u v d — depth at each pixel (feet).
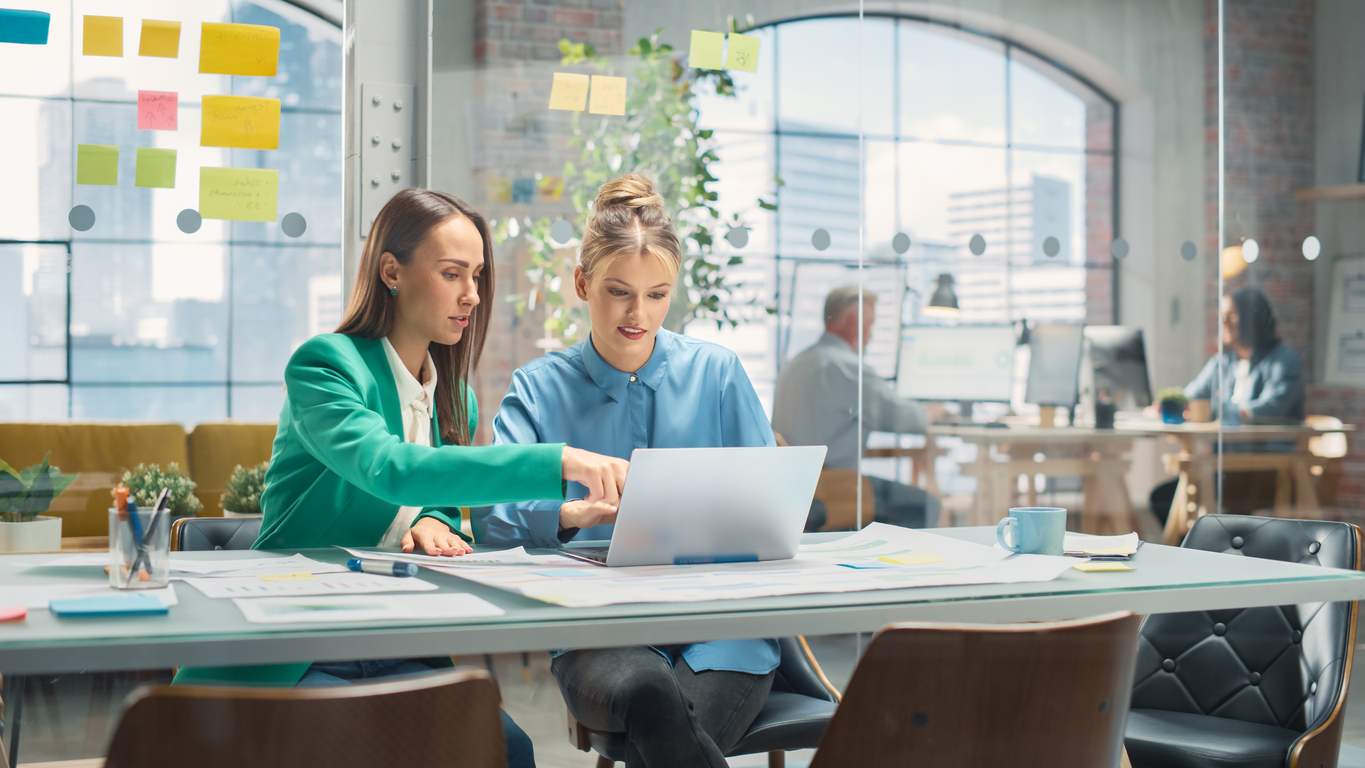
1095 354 12.98
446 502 3.88
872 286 12.41
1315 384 13.12
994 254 12.81
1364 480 12.94
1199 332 13.21
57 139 13.20
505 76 10.58
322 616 2.74
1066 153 13.14
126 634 2.53
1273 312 13.21
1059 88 13.17
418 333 4.66
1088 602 3.33
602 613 2.85
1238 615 5.62
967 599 3.17
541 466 3.76
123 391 18.29
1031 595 3.25
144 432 11.90
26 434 11.68
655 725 3.79
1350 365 13.09
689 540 3.76
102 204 13.99
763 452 3.69
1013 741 2.92
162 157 7.45
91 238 14.65
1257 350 13.19
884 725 2.85
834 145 12.33
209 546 5.16
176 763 2.19
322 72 21.49
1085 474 12.85
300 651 2.59
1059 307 12.97
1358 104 13.26
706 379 5.37
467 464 3.81
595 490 3.73
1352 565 5.21
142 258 19.20
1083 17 13.16
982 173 12.89
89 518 10.78
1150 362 13.08
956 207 12.79
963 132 12.84
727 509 3.73
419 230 4.53
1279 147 13.39
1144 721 5.40
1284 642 5.41
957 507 12.52
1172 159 13.30
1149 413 13.03
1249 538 5.70
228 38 6.93
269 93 21.18
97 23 7.93
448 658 4.14
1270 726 5.32
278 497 4.48
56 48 12.70
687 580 3.40
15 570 3.62
